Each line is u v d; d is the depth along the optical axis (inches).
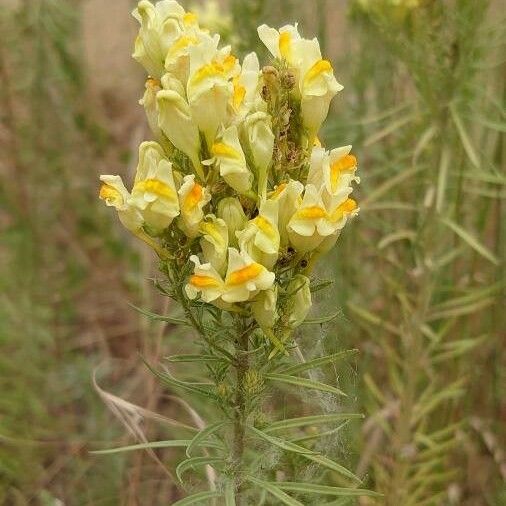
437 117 11.7
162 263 7.1
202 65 6.8
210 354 7.5
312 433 9.7
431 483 13.1
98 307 19.0
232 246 6.9
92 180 20.9
